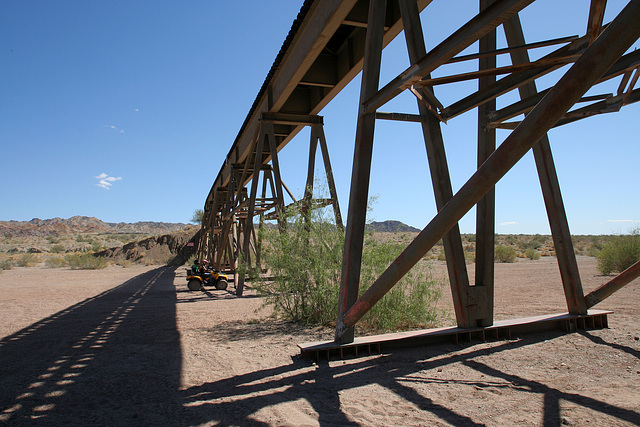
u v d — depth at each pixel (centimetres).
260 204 1980
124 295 1755
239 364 613
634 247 1712
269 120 1502
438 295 930
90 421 411
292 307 1070
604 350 601
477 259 718
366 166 651
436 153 676
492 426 362
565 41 474
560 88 324
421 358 598
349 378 522
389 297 864
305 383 510
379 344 637
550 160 754
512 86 575
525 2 360
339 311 649
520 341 674
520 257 4003
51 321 1073
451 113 668
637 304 1000
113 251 5600
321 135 1541
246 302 1438
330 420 391
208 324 994
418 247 471
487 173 383
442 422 376
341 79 1260
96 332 909
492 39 696
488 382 485
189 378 550
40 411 443
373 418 392
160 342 793
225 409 431
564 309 991
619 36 291
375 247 893
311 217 1008
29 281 2533
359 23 941
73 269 3994
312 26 1033
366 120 653
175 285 2272
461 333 682
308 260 993
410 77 511
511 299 1227
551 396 431
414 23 674
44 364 643
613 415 374
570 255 753
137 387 519
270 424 386
